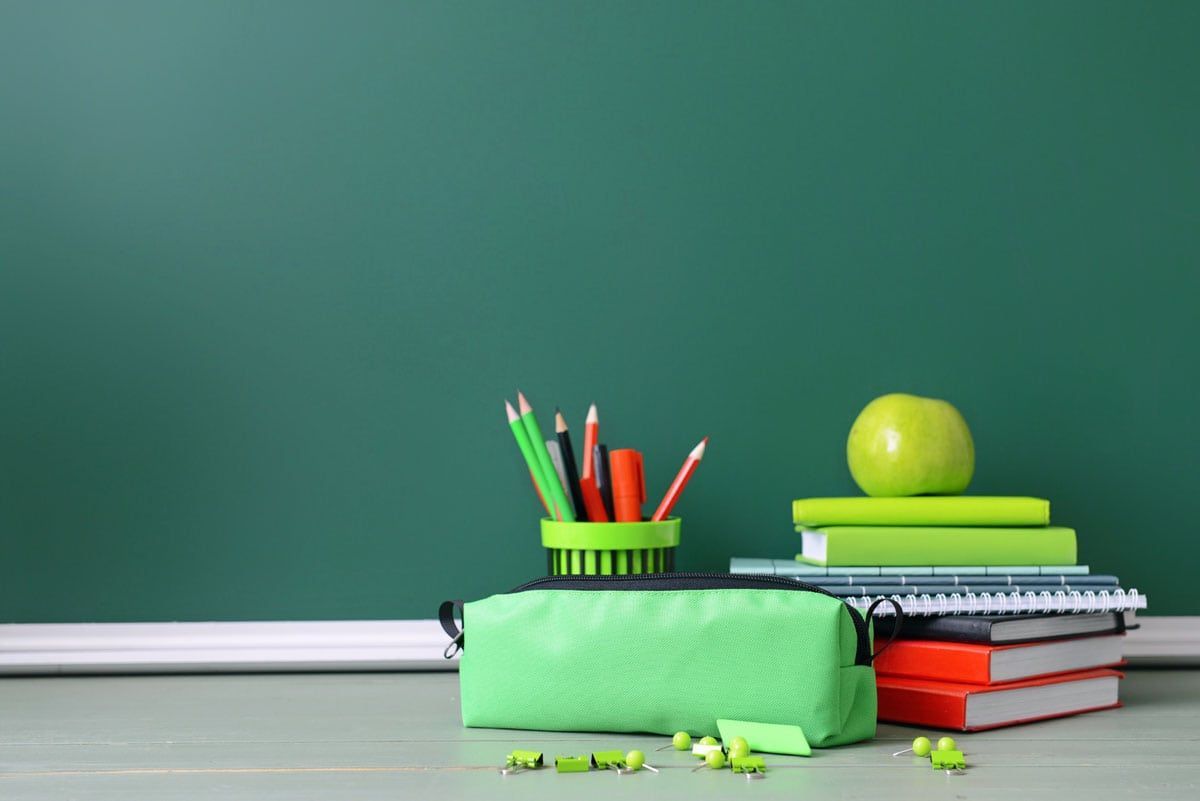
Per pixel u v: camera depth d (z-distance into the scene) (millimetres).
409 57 1276
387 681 1188
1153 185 1279
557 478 1099
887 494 1111
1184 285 1277
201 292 1261
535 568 1260
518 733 942
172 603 1247
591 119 1279
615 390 1269
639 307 1272
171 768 833
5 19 1260
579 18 1282
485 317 1270
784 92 1280
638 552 1073
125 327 1257
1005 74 1282
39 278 1255
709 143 1278
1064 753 874
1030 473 1270
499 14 1281
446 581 1259
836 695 877
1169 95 1280
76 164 1260
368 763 848
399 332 1268
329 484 1259
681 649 896
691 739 906
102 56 1265
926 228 1277
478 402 1265
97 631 1229
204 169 1266
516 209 1273
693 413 1270
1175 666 1250
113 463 1251
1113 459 1272
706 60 1281
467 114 1277
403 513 1260
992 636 938
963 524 1058
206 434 1257
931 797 760
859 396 1271
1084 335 1274
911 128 1280
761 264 1274
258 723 982
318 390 1262
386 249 1270
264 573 1252
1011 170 1278
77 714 1022
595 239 1273
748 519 1267
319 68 1273
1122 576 1266
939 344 1272
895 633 940
